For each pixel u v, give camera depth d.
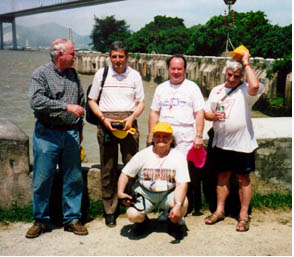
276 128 4.28
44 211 3.48
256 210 4.05
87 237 3.44
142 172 3.34
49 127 3.31
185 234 3.51
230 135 3.54
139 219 3.34
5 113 17.50
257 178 4.21
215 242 3.33
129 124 3.51
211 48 29.44
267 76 17.64
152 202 3.37
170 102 3.54
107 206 3.77
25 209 3.87
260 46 22.80
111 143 3.65
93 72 48.88
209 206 4.17
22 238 3.40
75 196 3.55
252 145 3.57
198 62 26.77
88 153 10.02
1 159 3.72
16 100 21.94
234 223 3.77
